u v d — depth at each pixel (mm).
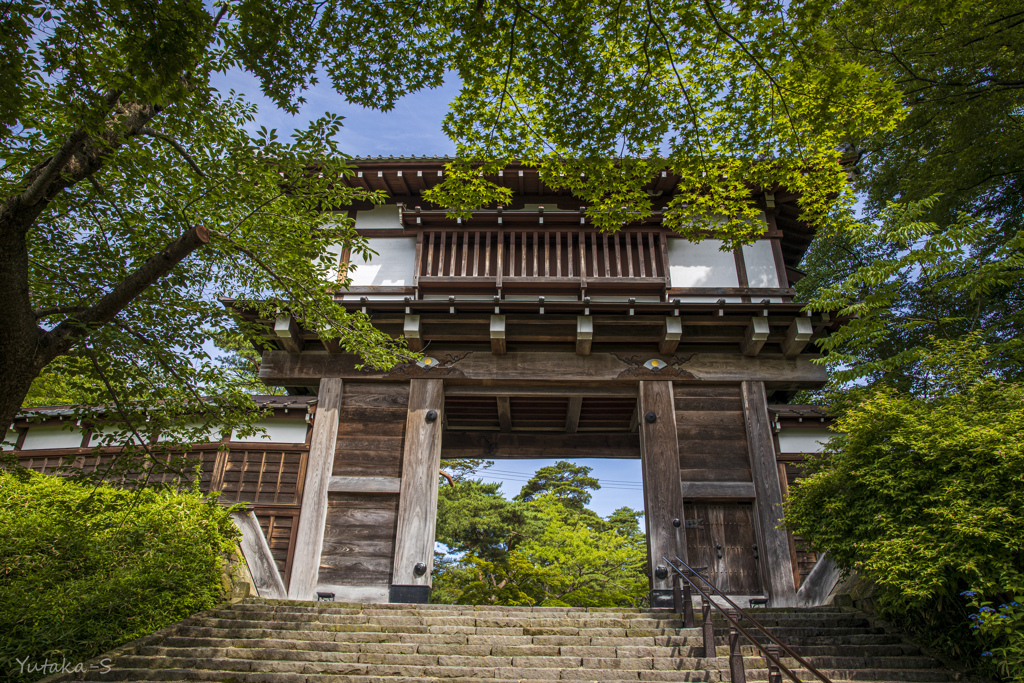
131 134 6047
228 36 5578
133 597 7219
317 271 7695
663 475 10906
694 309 11180
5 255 5156
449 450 14969
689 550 10602
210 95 5922
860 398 9211
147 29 4766
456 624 7648
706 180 7445
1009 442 6105
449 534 24391
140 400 7645
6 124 5305
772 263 12125
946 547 6062
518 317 11391
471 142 7121
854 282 10172
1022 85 11141
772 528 10469
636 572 23078
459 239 12281
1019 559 5863
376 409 11531
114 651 6422
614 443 14984
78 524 7824
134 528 8133
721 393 11695
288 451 11117
